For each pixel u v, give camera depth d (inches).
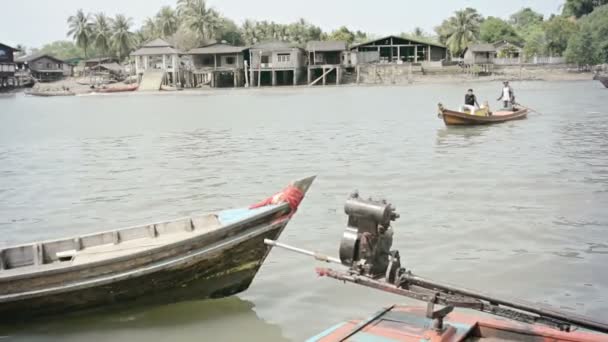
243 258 384.2
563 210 569.6
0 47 4042.8
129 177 815.7
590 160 821.9
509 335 248.1
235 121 1562.5
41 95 3656.5
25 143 1240.8
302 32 4611.2
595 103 1847.9
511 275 416.8
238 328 353.1
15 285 345.1
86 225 584.1
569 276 412.8
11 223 602.9
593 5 4992.6
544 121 1343.5
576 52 3774.6
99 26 4702.3
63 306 361.7
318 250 475.2
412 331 246.7
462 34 4153.5
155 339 341.4
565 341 237.3
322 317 364.8
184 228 415.2
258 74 3651.6
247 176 784.3
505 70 3786.9
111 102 2765.7
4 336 349.7
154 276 367.2
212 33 4200.3
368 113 1683.1
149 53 3690.9
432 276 417.1
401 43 3735.2
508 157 867.4
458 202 608.4
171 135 1293.1
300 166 842.8
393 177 743.1
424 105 1948.8
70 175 852.6
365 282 248.8
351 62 3681.1
